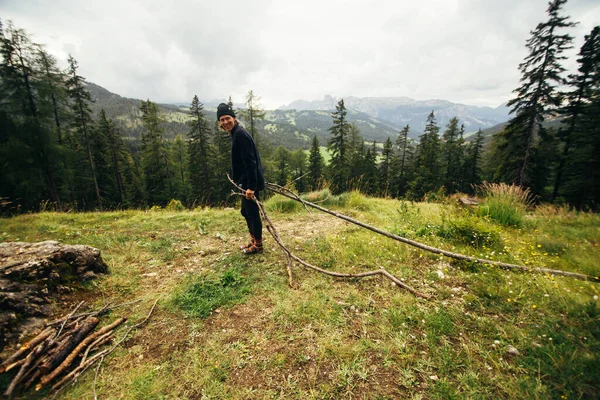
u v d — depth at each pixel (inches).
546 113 657.6
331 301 107.1
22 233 194.2
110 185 1214.9
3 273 94.3
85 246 130.7
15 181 671.1
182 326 94.8
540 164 742.5
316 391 68.6
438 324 91.0
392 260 144.8
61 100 781.3
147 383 72.1
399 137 1464.1
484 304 103.6
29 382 70.6
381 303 106.3
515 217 217.8
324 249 160.9
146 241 182.1
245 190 145.0
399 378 71.8
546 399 62.6
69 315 93.4
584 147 685.9
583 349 78.4
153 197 1274.6
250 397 67.5
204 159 1202.0
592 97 666.2
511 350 79.1
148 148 1229.7
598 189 680.4
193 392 69.4
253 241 157.6
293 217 247.9
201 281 123.1
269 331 91.0
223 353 81.9
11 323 82.4
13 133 680.4
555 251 157.0
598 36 655.1
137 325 94.9
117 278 127.5
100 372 76.0
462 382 69.2
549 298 104.1
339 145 1262.3
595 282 118.1
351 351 80.8
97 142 1146.0
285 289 116.5
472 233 169.2
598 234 189.5
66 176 800.9
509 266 130.6
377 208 290.5
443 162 1443.2
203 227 214.5
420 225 205.0
